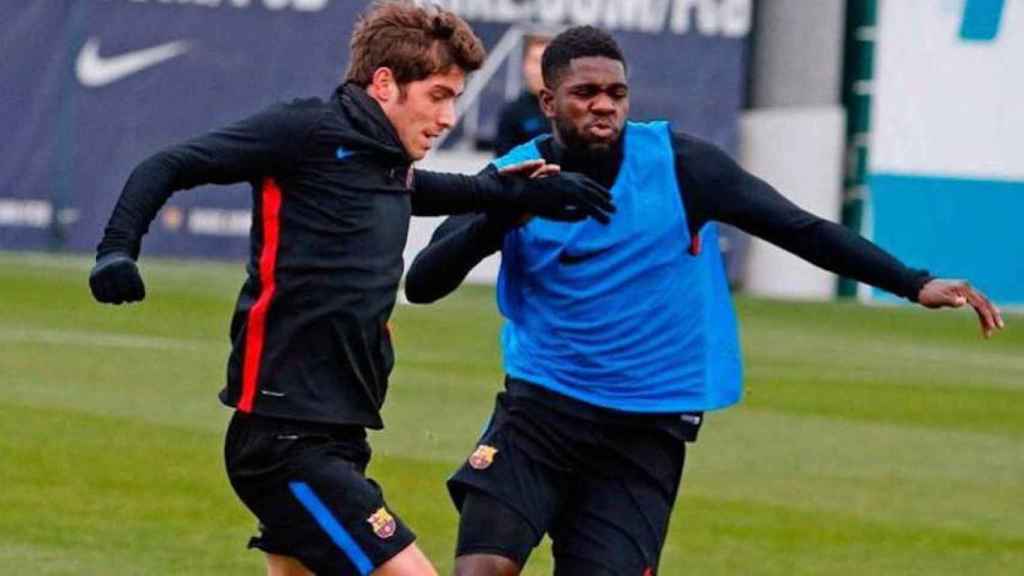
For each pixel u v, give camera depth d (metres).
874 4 83.94
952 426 48.81
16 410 42.88
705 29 82.56
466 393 49.06
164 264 79.25
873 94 84.00
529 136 47.28
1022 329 76.44
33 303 64.12
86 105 79.31
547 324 22.78
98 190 79.62
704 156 22.69
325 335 20.25
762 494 38.25
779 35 84.00
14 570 29.30
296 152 20.11
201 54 80.00
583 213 21.92
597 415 22.64
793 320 75.06
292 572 21.09
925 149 84.31
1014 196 84.62
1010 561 33.22
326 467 20.16
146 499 34.75
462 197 21.50
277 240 20.23
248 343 20.36
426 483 37.44
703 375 22.78
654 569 22.64
